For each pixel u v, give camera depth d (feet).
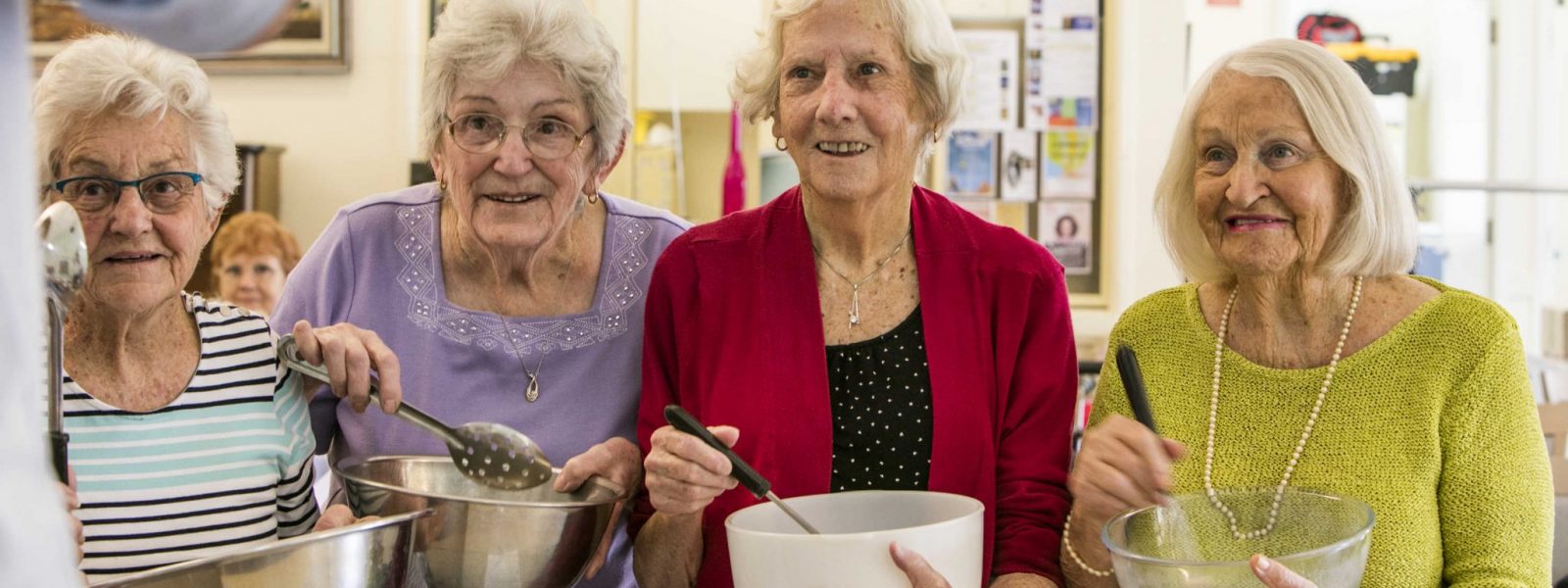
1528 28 15.48
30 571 1.60
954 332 4.25
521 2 4.24
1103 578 3.88
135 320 3.94
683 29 11.61
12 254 1.59
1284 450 4.08
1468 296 4.07
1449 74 15.65
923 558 3.22
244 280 10.29
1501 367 3.92
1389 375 4.01
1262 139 3.94
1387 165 3.97
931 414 4.20
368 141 11.89
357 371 4.06
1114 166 11.39
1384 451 3.95
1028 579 4.01
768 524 3.72
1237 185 3.95
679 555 4.17
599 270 4.83
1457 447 3.90
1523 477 3.85
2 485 1.57
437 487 4.23
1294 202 3.92
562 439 4.63
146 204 3.77
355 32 11.81
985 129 11.45
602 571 4.66
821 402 4.18
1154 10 11.32
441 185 4.62
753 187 11.66
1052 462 4.26
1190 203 4.32
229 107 11.90
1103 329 11.46
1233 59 4.09
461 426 4.10
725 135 11.80
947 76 4.17
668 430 3.76
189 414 4.02
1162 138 11.39
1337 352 4.11
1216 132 4.03
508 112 4.26
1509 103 15.62
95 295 3.76
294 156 11.91
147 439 3.94
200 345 4.11
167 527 3.92
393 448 4.60
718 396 4.30
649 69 11.62
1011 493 4.22
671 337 4.47
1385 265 4.06
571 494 4.09
